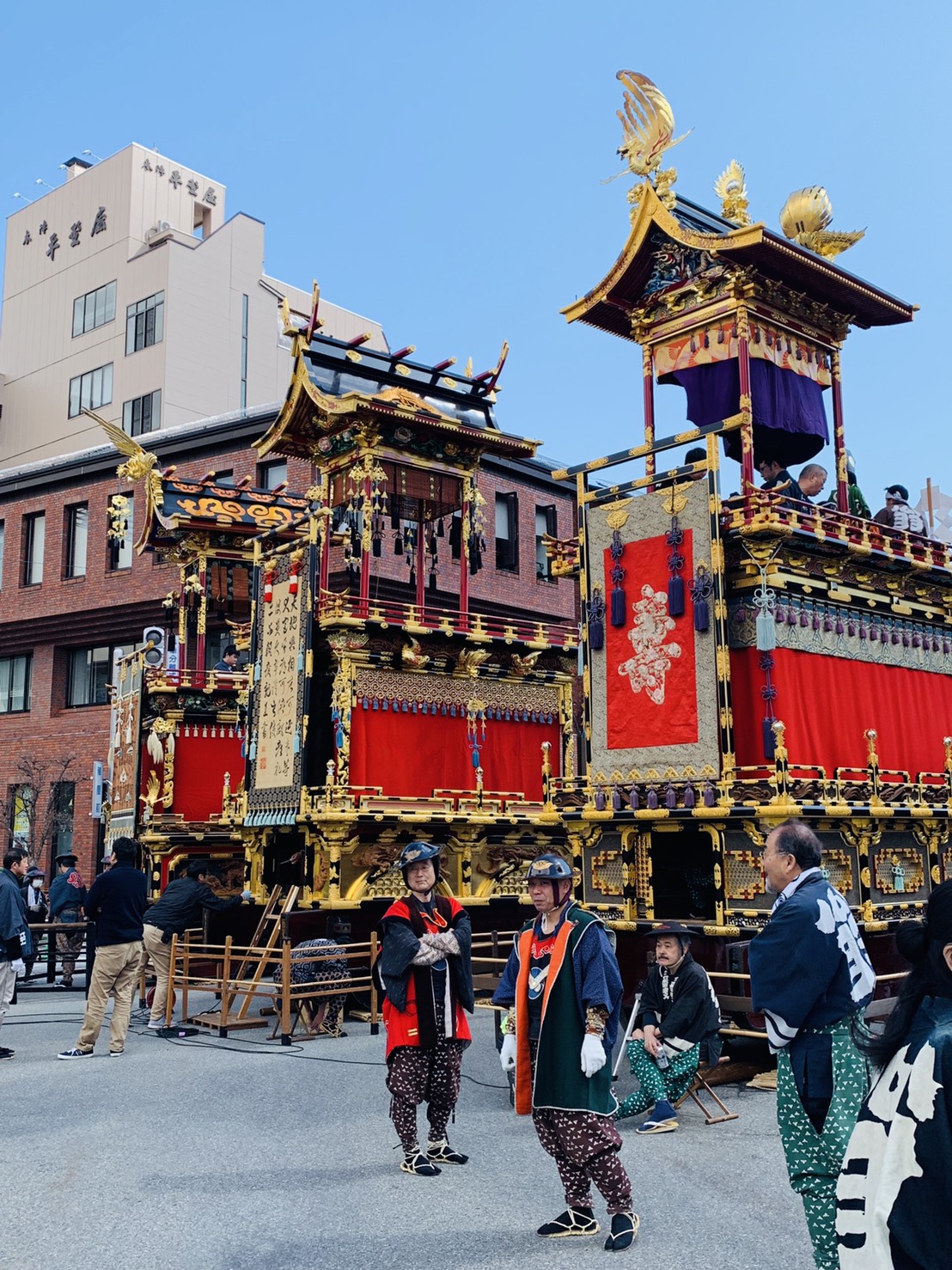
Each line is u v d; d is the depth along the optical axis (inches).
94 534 1332.4
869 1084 185.2
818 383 619.8
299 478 1153.4
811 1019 189.8
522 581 1254.9
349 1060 494.0
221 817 871.1
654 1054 358.6
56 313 1881.2
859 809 508.1
